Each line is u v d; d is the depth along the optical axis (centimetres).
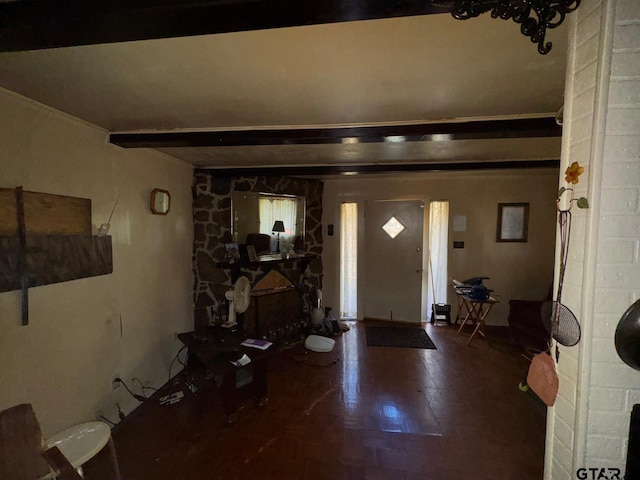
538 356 96
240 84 153
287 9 85
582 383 81
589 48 78
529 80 149
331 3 81
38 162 179
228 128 224
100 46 120
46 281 184
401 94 165
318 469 197
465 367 338
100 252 224
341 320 501
